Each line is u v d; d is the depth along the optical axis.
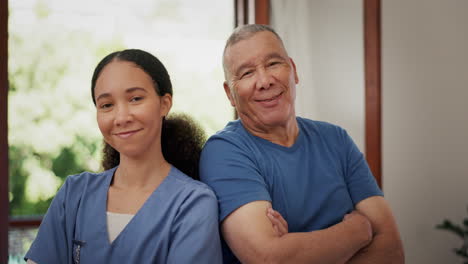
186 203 0.86
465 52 2.34
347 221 0.99
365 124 1.80
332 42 1.95
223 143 1.04
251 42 1.03
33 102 3.66
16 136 3.61
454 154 2.34
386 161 2.25
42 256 0.89
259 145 1.06
